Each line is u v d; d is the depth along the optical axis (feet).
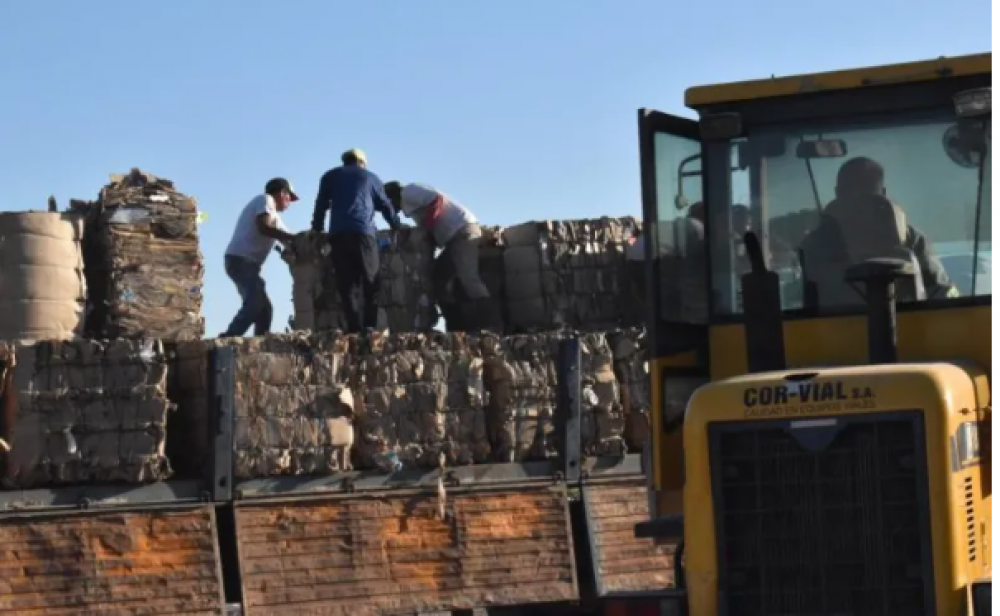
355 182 42.14
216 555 34.14
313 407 35.78
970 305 24.36
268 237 45.03
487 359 37.58
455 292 43.11
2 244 37.83
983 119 24.62
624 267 42.83
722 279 25.89
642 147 25.50
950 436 22.24
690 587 23.44
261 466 35.14
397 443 36.45
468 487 36.52
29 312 37.65
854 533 22.65
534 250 42.75
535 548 36.50
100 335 39.01
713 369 25.88
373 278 42.11
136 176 39.81
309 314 42.75
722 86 25.86
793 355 25.16
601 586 36.68
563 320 42.42
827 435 22.70
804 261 25.38
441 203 42.65
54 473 34.04
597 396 37.99
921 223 24.97
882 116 25.34
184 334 39.19
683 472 25.59
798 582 22.89
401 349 36.94
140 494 34.22
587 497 37.27
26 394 34.14
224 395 34.73
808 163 25.59
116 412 34.47
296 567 34.78
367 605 34.99
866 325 24.82
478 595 35.83
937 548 22.08
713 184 26.05
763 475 23.12
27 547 33.22
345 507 35.50
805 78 25.46
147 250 39.22
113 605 33.40
